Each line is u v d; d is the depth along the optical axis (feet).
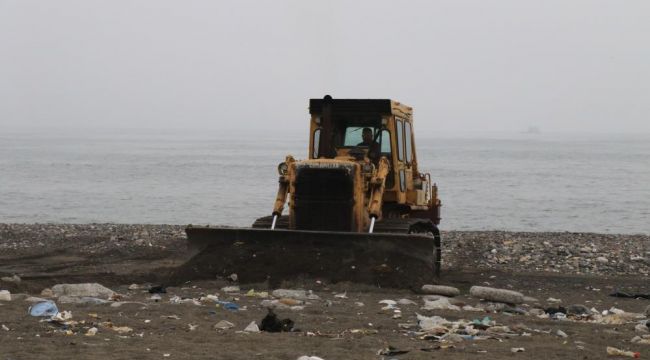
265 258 53.31
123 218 141.38
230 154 476.13
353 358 30.04
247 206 164.96
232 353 30.40
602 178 264.31
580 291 56.29
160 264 67.56
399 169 59.36
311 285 51.16
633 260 70.74
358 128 59.16
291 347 31.91
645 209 163.84
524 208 164.04
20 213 147.43
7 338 32.04
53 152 476.13
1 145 633.61
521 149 624.59
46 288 51.19
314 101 59.41
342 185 53.57
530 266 68.64
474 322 38.93
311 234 53.21
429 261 52.39
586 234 95.66
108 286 53.88
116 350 30.27
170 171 289.12
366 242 52.80
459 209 161.17
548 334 37.19
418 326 37.99
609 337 36.73
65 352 29.66
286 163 56.44
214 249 55.21
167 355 29.63
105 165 326.44
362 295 49.34
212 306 43.09
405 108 62.54
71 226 100.07
